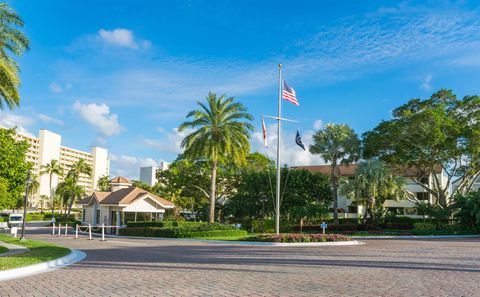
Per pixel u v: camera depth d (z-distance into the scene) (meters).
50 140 157.50
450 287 9.89
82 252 19.95
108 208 49.78
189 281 10.82
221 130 39.75
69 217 90.25
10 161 41.81
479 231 43.47
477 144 45.09
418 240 33.03
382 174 47.66
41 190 151.00
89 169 96.19
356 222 53.94
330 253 19.81
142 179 125.88
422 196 64.38
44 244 25.78
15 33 21.97
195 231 36.34
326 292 9.23
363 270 13.06
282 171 52.81
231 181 61.62
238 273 12.37
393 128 47.94
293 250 21.92
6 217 86.19
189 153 40.34
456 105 49.31
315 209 47.47
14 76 21.14
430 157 48.97
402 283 10.46
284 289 9.61
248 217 56.38
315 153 51.31
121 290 9.55
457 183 73.69
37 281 10.99
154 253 19.94
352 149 50.09
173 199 72.44
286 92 29.27
